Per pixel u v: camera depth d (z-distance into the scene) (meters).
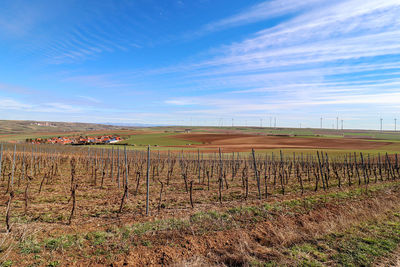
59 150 33.34
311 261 4.16
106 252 4.58
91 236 5.32
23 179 13.70
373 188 10.96
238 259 4.31
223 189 11.99
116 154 31.39
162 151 41.97
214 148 52.59
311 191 11.37
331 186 12.81
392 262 4.04
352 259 4.19
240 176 17.17
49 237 5.27
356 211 6.74
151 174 17.41
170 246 4.91
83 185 12.32
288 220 6.59
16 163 19.45
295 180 15.32
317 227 5.68
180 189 11.77
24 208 7.58
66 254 4.46
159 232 5.60
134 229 5.73
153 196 10.04
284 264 4.07
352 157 32.69
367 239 4.96
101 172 17.52
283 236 5.19
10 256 4.23
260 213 7.26
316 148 51.91
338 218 6.18
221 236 5.48
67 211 7.47
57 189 10.97
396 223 5.86
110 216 7.08
